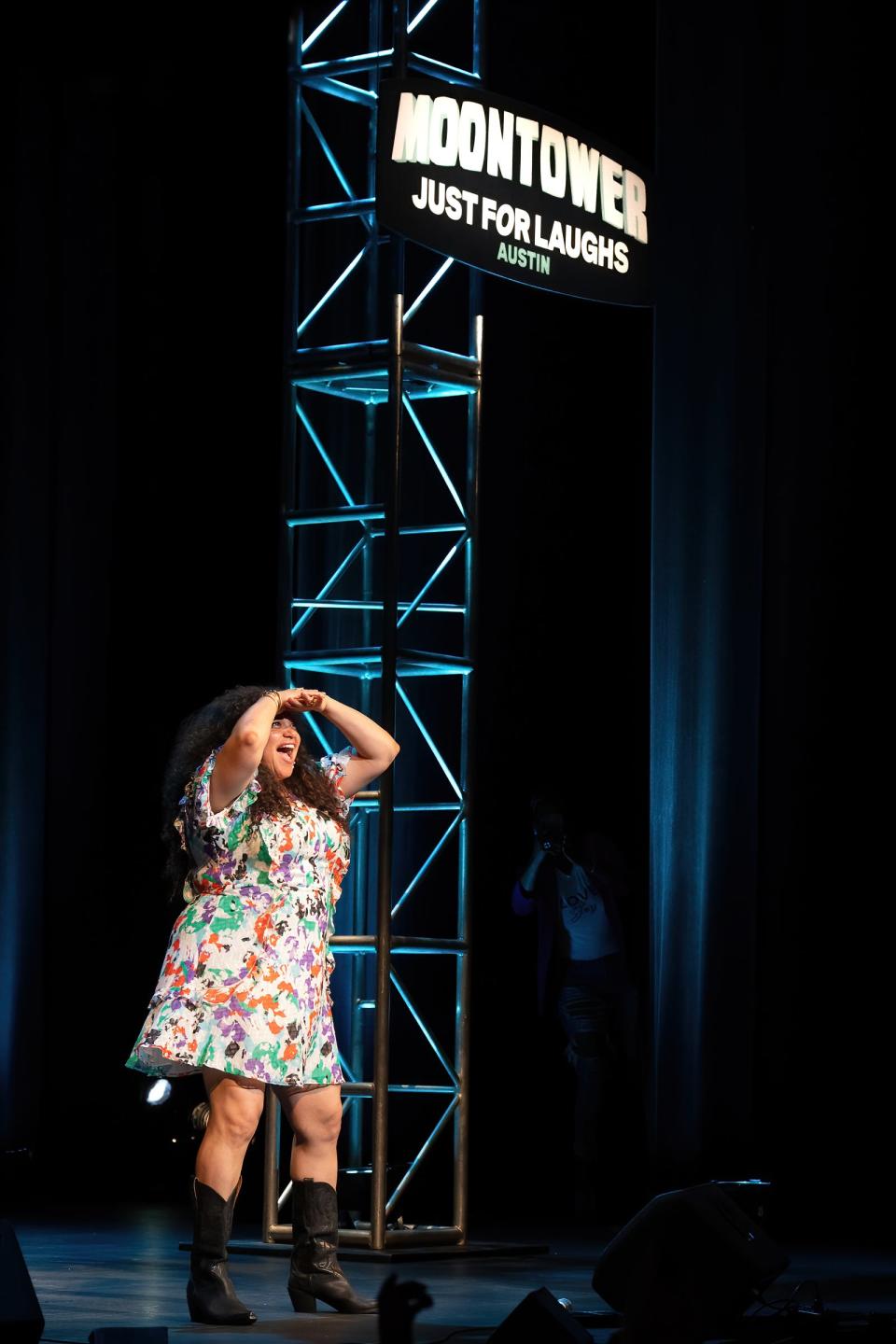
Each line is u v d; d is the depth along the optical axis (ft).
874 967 28.66
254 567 34.91
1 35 35.60
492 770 32.78
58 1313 17.13
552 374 32.55
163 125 35.94
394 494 22.40
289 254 23.93
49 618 36.35
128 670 36.01
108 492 36.17
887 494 28.71
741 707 29.07
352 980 26.17
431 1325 16.19
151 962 35.47
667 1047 28.96
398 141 21.40
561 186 23.39
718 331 29.53
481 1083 32.81
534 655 32.60
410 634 33.06
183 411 35.78
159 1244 24.09
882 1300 18.34
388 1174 24.93
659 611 29.60
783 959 28.99
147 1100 29.94
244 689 18.08
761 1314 16.78
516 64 32.50
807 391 29.12
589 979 29.60
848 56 29.09
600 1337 14.93
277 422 34.76
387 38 32.32
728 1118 28.68
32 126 36.42
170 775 17.74
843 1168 28.68
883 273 28.81
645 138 31.60
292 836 17.12
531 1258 22.16
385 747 17.92
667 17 30.12
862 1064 28.68
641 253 24.62
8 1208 30.25
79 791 35.94
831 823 28.89
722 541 29.27
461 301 32.91
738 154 29.58
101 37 34.96
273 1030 16.62
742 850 28.91
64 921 35.91
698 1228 14.83
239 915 16.89
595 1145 29.09
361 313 32.65
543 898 30.73
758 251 29.43
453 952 23.00
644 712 31.78
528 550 32.65
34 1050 35.47
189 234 35.78
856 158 28.99
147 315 36.11
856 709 28.81
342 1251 21.57
